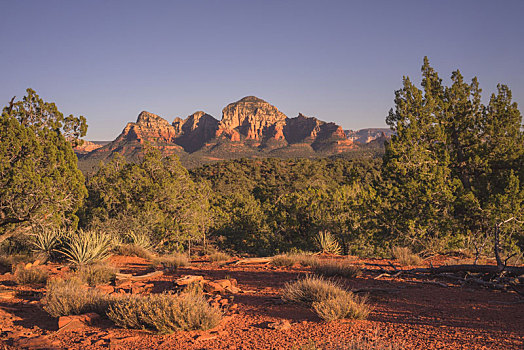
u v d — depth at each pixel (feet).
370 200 80.23
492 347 14.29
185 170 127.54
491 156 79.71
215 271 37.04
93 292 21.90
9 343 15.47
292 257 43.65
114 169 121.08
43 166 60.03
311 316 19.79
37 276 30.07
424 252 58.90
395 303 22.85
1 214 56.29
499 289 27.53
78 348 14.88
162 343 15.51
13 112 61.82
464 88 83.41
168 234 110.42
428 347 14.43
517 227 66.59
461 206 72.33
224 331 17.22
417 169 79.56
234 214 165.58
